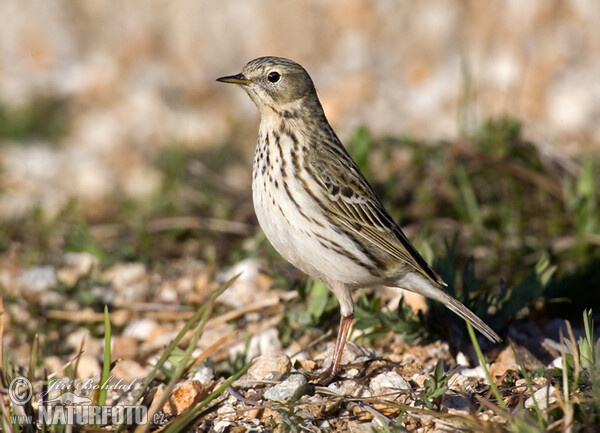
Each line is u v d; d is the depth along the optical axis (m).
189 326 7.32
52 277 12.80
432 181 14.36
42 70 23.73
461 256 12.73
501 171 13.99
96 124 20.91
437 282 9.09
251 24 24.06
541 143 14.30
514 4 22.55
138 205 15.72
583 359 7.70
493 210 13.74
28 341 11.00
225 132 19.94
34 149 19.58
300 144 9.07
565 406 6.78
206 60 23.69
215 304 11.48
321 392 8.23
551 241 12.80
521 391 7.82
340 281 9.11
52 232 14.57
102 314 11.45
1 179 16.95
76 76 23.33
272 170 8.98
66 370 9.70
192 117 20.97
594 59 21.27
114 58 24.09
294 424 7.42
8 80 22.98
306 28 23.89
